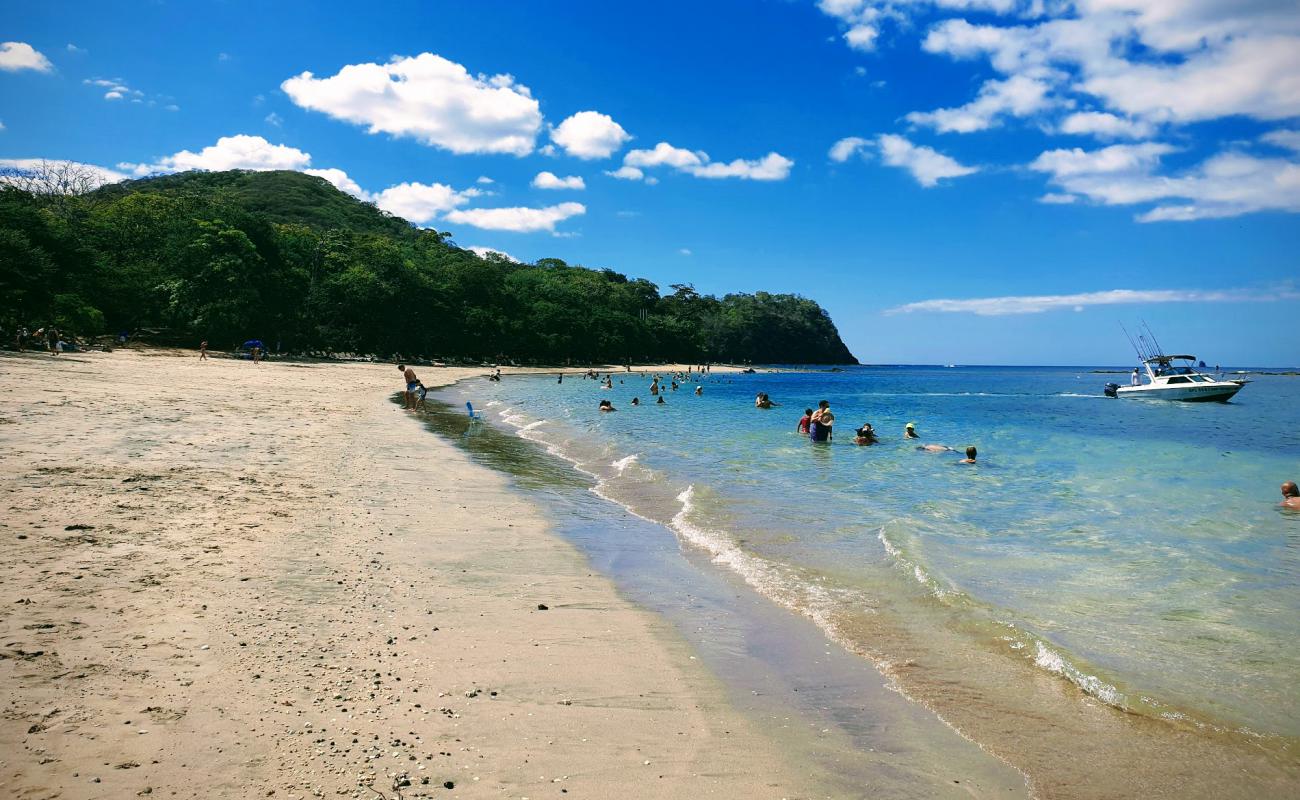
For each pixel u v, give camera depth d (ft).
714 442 75.56
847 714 16.47
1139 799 13.16
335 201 546.26
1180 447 79.92
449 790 12.26
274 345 231.71
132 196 247.29
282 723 14.05
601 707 16.24
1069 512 41.06
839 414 138.21
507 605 22.94
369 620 20.39
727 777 13.51
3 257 134.51
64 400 64.28
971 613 23.12
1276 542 33.91
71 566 21.83
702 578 27.27
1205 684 18.03
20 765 11.68
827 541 32.99
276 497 35.22
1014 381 408.46
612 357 450.30
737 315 599.57
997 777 13.89
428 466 51.34
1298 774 14.06
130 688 14.78
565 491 45.55
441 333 319.68
